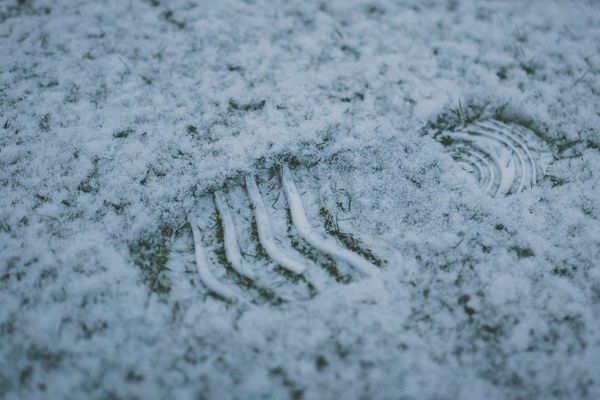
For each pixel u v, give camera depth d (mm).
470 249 512
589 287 501
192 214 526
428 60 601
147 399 469
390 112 569
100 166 535
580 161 549
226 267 511
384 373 477
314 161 544
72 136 548
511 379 477
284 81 583
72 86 574
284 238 522
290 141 548
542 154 557
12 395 467
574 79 592
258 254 516
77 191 525
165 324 487
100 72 583
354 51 604
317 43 607
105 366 475
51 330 482
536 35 621
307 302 497
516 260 508
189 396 469
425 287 500
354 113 566
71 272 497
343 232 521
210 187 532
